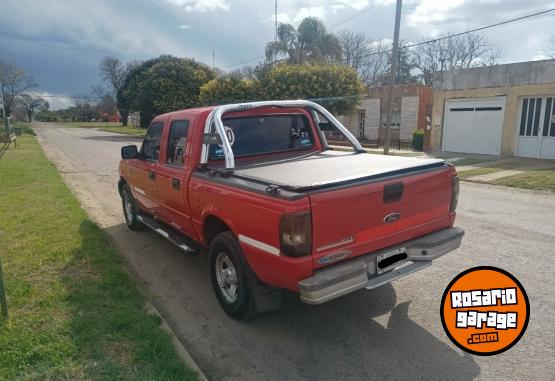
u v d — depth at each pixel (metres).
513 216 7.55
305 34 31.33
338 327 3.79
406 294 4.38
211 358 3.36
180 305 4.28
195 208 4.23
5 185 10.23
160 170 5.04
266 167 4.11
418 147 21.78
